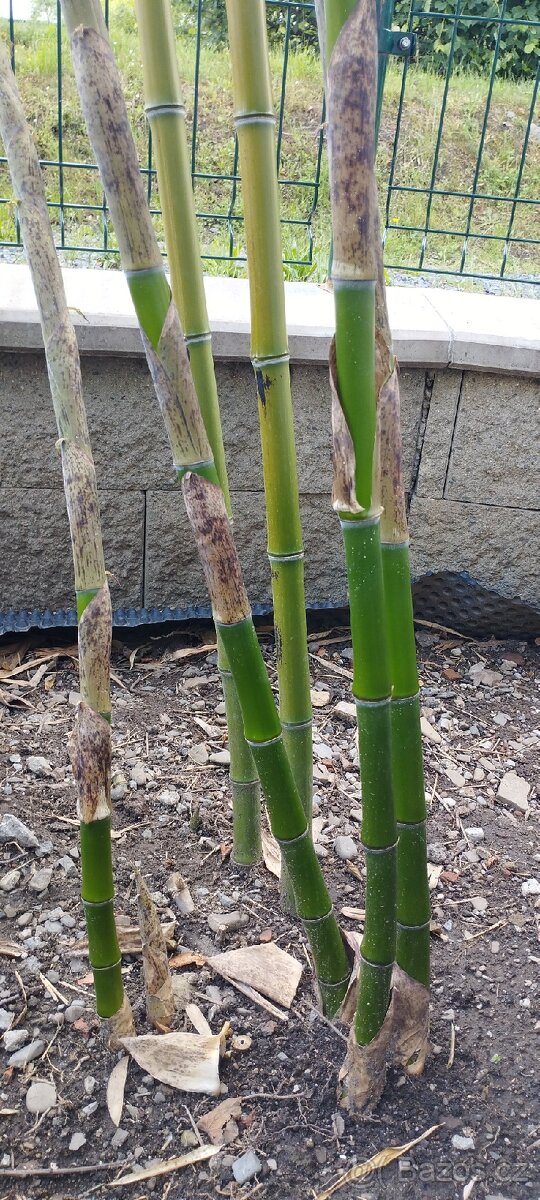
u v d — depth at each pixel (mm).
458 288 3365
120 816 2064
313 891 1356
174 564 2660
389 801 1196
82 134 3906
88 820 1288
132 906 1829
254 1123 1450
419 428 2604
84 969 1703
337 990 1456
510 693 2633
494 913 1867
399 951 1411
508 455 2633
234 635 1165
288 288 2779
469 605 2832
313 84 4547
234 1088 1501
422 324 2492
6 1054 1549
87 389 2412
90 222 3541
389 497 1202
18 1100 1479
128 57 4262
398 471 1192
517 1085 1514
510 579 2787
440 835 2076
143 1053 1510
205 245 3400
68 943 1750
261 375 1337
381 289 1098
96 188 3664
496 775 2287
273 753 1233
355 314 960
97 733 1236
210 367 1493
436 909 1870
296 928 1797
